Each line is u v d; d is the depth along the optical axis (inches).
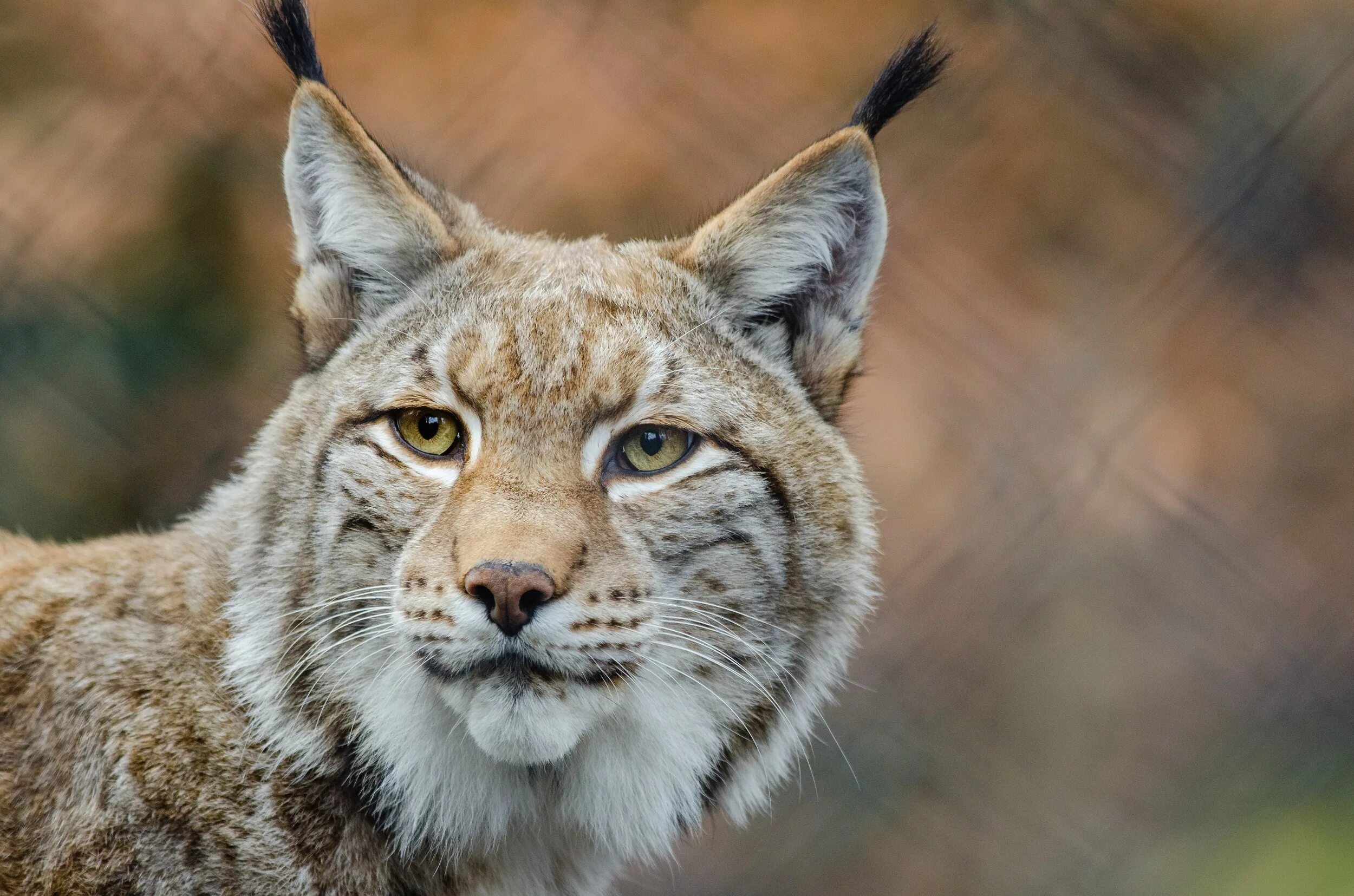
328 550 240.7
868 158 268.7
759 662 255.3
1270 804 508.4
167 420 429.7
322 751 238.5
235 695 236.7
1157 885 464.1
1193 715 526.9
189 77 443.8
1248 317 582.6
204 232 439.5
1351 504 583.8
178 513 426.0
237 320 438.9
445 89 491.8
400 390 241.6
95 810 225.8
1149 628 539.5
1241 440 577.0
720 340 261.6
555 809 253.9
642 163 494.9
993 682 509.4
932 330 547.2
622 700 236.5
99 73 442.6
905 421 531.5
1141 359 566.3
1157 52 571.2
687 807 257.6
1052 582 528.7
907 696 498.6
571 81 498.6
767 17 517.3
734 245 265.7
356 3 488.1
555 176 489.7
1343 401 586.6
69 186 434.6
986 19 555.2
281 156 445.4
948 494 527.5
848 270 276.8
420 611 224.1
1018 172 564.1
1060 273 567.8
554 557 221.8
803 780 477.1
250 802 233.1
